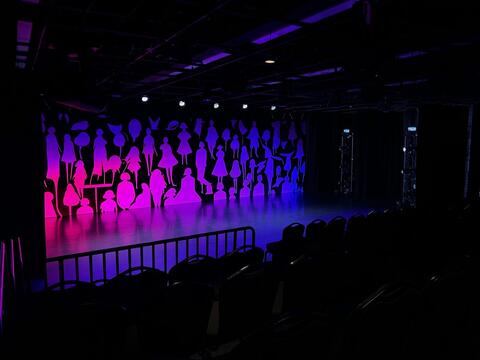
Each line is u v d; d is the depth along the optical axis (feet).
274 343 8.18
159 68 33.30
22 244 21.68
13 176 21.58
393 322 10.19
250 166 60.90
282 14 18.26
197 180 55.88
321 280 16.30
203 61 31.53
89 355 10.18
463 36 20.34
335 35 22.22
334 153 66.85
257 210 50.57
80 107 25.58
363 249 20.68
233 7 18.20
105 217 45.50
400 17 17.92
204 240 35.22
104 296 13.01
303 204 55.47
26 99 21.59
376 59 16.55
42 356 9.95
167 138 52.60
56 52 22.26
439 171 44.47
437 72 27.55
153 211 49.32
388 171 64.08
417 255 22.49
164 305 11.80
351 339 9.56
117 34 22.08
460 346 11.98
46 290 13.20
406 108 45.16
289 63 29.73
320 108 56.03
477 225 26.30
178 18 20.80
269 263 15.17
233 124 58.49
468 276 12.16
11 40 17.44
